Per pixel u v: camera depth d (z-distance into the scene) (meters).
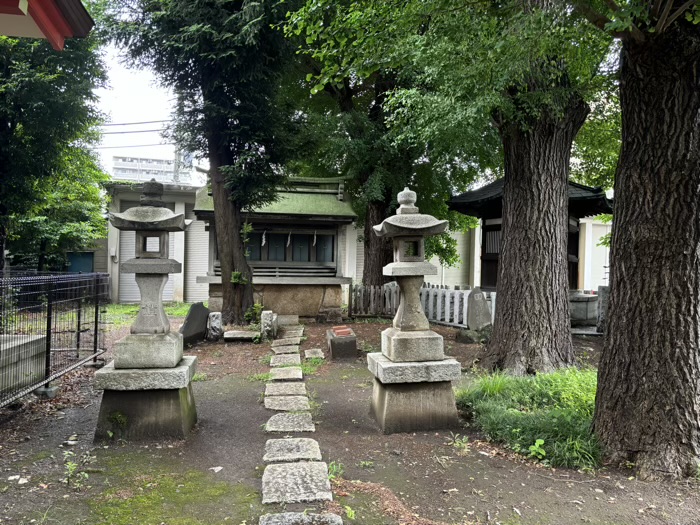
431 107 6.74
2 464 3.68
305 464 3.62
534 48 4.16
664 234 3.47
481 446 4.11
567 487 3.31
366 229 14.16
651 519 2.88
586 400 4.55
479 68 4.69
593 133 8.90
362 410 5.29
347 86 12.93
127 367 4.27
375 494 3.17
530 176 6.48
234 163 10.70
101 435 4.17
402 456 3.91
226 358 8.09
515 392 5.09
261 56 9.92
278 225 12.48
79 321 6.81
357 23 4.71
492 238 11.02
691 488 3.21
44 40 9.92
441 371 4.55
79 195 15.36
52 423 4.73
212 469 3.63
